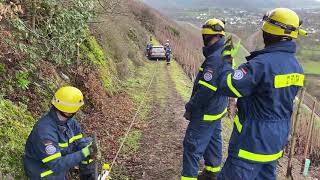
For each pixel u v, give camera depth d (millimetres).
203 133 4719
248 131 3430
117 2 10742
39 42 6777
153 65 23250
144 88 13680
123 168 6121
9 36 5645
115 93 11016
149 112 9914
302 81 3471
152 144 7215
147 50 27094
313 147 10953
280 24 3299
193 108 4613
